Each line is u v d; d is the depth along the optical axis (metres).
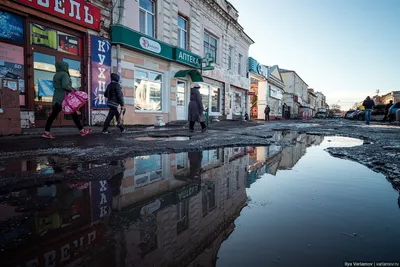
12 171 2.43
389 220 1.33
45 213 1.43
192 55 13.32
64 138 5.39
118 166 2.71
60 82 5.27
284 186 2.02
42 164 2.78
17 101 5.35
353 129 10.38
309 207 1.53
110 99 6.57
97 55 8.56
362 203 1.62
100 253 1.01
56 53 7.49
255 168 2.72
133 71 9.98
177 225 1.27
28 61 6.70
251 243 1.07
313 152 3.96
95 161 2.99
